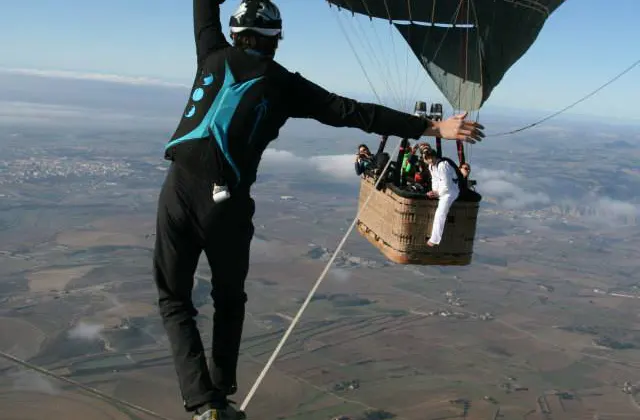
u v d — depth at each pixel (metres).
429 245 7.32
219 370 2.83
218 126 2.47
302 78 2.70
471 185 7.57
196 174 2.50
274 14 2.66
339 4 7.72
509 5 7.15
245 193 2.60
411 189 7.45
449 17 7.58
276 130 2.64
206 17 2.87
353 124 2.71
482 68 7.45
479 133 2.76
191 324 2.72
